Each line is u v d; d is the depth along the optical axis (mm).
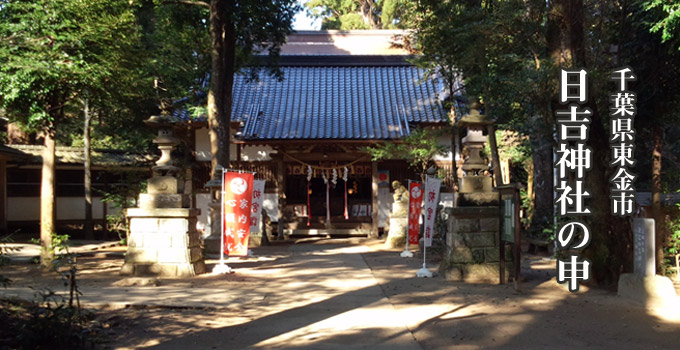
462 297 8367
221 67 16172
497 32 11922
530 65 11367
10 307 6543
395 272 11359
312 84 24609
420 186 14656
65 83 10328
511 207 9180
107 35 10383
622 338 6062
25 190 21312
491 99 13586
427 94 23406
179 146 22125
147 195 10789
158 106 18562
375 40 27359
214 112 16188
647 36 10750
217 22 15898
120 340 5852
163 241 10625
